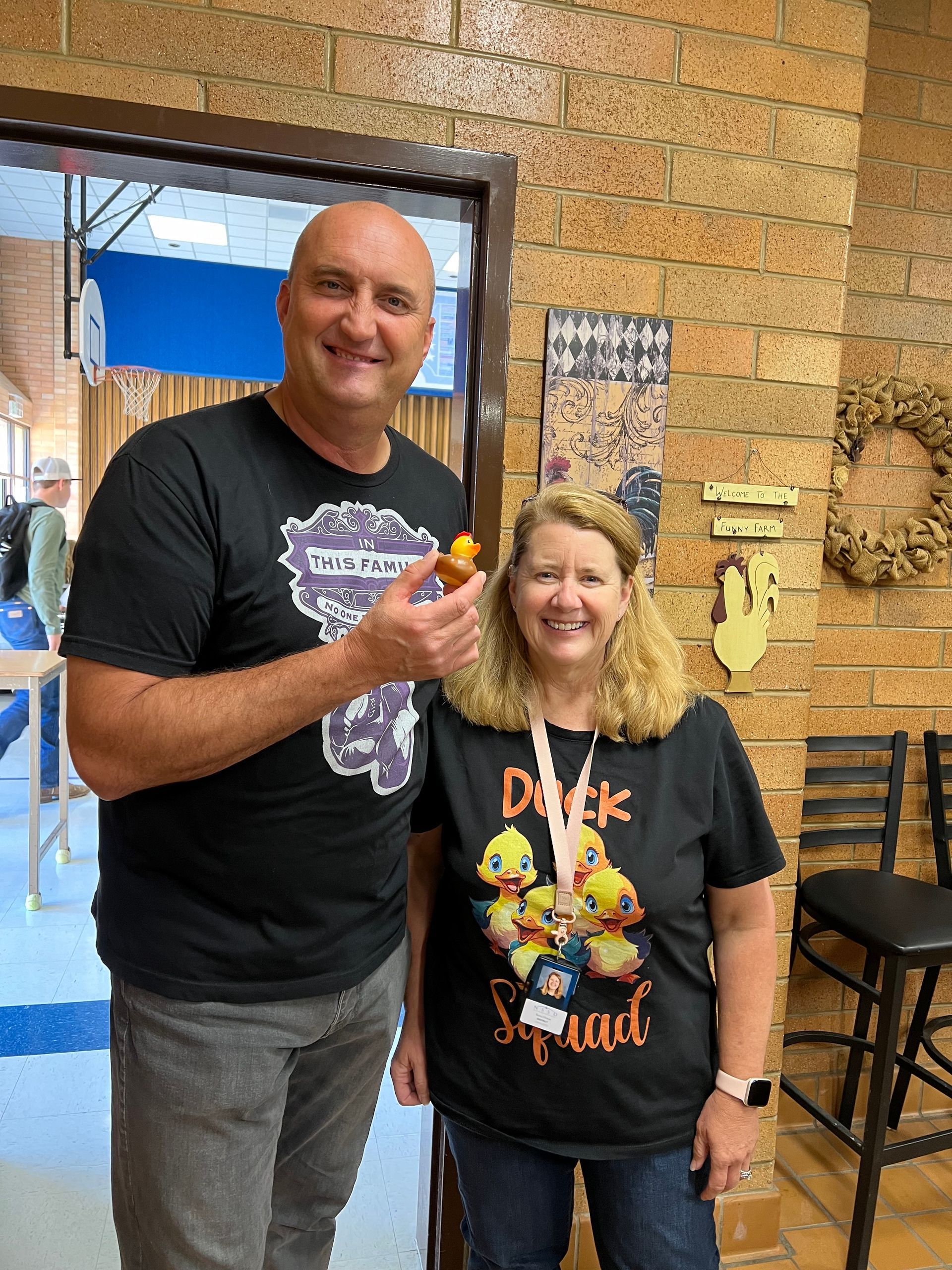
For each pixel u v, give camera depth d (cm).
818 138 173
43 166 150
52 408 702
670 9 162
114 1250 170
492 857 116
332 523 108
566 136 160
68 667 97
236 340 615
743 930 126
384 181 155
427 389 607
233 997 105
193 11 142
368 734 108
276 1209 132
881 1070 174
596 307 165
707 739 121
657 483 172
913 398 223
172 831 102
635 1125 115
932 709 239
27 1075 221
